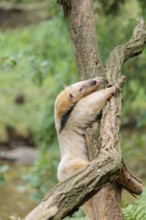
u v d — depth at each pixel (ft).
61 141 26.58
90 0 27.86
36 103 89.56
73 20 27.55
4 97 92.22
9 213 54.49
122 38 53.78
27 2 120.88
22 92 93.09
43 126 61.11
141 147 70.74
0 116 84.43
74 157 25.76
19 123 82.79
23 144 80.84
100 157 20.27
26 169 72.08
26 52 62.95
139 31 28.19
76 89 26.55
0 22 116.57
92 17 27.58
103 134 22.57
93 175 19.33
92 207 24.90
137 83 57.67
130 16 56.29
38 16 115.14
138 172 63.62
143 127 77.77
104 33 54.44
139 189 24.45
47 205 18.06
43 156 63.10
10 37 106.22
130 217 30.04
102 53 51.29
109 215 23.53
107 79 25.90
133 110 77.56
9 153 77.71
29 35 104.68
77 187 18.78
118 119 23.68
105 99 25.17
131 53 27.50
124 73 55.26
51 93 62.28
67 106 26.58
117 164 20.10
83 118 25.99
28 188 62.75
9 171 71.20
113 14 51.47
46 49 64.13
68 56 61.11
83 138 26.18
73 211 18.72
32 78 57.93
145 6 52.60
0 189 62.80
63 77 59.47
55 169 62.23
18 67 86.89
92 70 26.68
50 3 59.62
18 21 116.26
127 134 75.82
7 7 119.03
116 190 23.98
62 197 18.42
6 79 98.89
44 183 61.62
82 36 27.17
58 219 17.98
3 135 80.69
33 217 17.44
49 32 65.87
